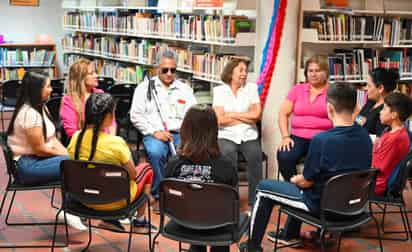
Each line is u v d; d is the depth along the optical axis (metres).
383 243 3.70
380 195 3.45
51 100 4.93
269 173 4.77
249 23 4.87
